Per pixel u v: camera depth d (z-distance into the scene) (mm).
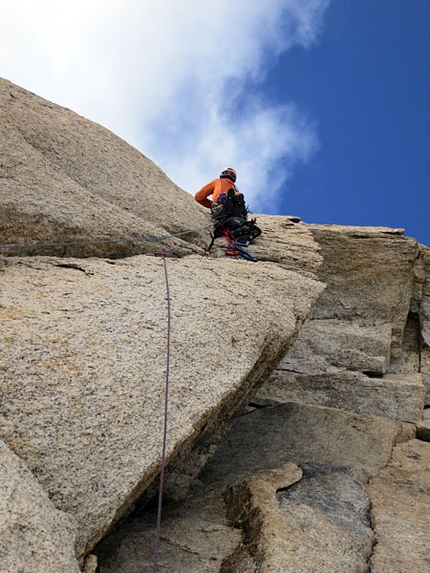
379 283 12453
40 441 4234
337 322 12219
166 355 5535
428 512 6871
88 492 4258
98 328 5344
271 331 6969
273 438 8625
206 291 6871
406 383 10859
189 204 9672
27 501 3717
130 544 5629
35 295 5547
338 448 8438
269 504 6094
